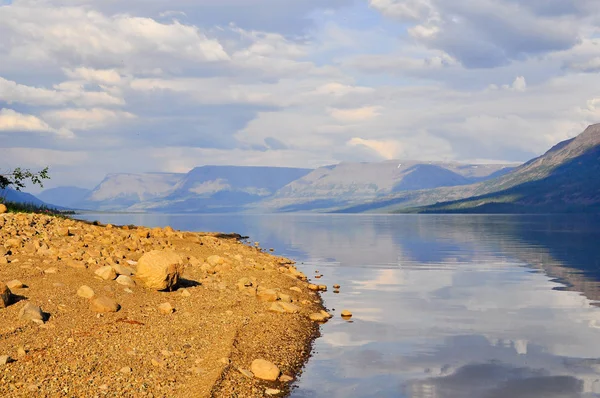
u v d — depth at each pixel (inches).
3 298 622.2
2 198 1577.3
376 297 1014.4
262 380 534.6
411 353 643.5
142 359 530.6
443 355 636.7
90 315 642.8
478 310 893.8
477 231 3850.9
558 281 1237.7
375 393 518.0
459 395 514.6
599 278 1286.9
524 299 998.4
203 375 510.0
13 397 424.5
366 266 1537.9
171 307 705.6
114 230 1413.6
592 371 583.2
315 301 946.7
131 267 940.6
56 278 770.8
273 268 1249.4
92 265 879.7
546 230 3978.8
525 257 1807.3
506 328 767.7
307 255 1888.5
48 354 512.4
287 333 700.0
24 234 1058.7
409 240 2785.4
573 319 828.6
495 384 542.6
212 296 826.8
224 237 2792.8
